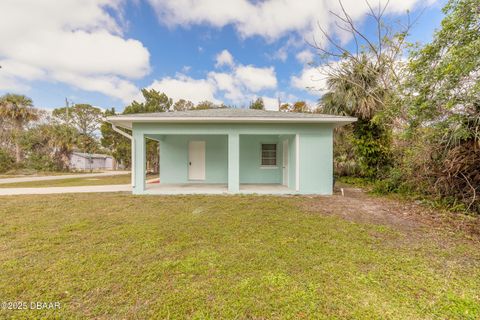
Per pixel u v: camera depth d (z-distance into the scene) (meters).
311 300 2.25
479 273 2.78
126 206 5.96
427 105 4.68
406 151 6.79
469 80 4.09
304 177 7.78
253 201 6.53
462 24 4.22
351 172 11.84
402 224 4.57
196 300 2.25
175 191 7.79
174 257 3.13
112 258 3.08
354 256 3.19
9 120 21.31
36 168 20.95
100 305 2.18
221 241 3.68
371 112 9.42
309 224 4.51
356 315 2.06
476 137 4.56
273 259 3.08
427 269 2.86
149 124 7.77
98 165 38.31
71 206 5.95
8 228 4.24
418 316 2.05
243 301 2.24
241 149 10.10
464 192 5.44
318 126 7.79
